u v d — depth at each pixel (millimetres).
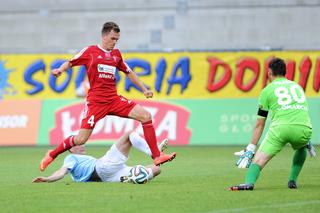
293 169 30172
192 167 42250
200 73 63875
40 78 65500
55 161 48156
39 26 85000
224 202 25828
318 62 62031
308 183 32250
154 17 82750
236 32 81438
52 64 65438
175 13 82500
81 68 64750
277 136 28500
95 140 62750
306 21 80500
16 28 85375
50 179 32312
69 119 64250
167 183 32531
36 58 65812
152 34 82688
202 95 63625
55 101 64938
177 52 64188
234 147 60469
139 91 63969
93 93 32781
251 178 29062
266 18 81125
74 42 84312
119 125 62594
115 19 83562
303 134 28578
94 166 32594
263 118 28797
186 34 82188
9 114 65500
